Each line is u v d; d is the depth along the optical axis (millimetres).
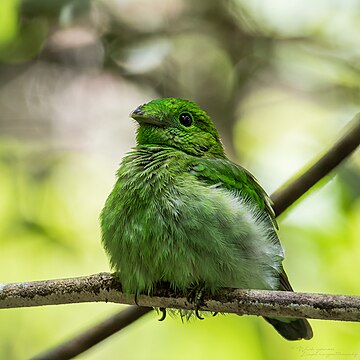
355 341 12273
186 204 8570
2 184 14266
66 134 15359
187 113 9750
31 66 15328
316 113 15406
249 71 15547
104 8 15266
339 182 12258
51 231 13727
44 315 13484
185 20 15508
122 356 12602
